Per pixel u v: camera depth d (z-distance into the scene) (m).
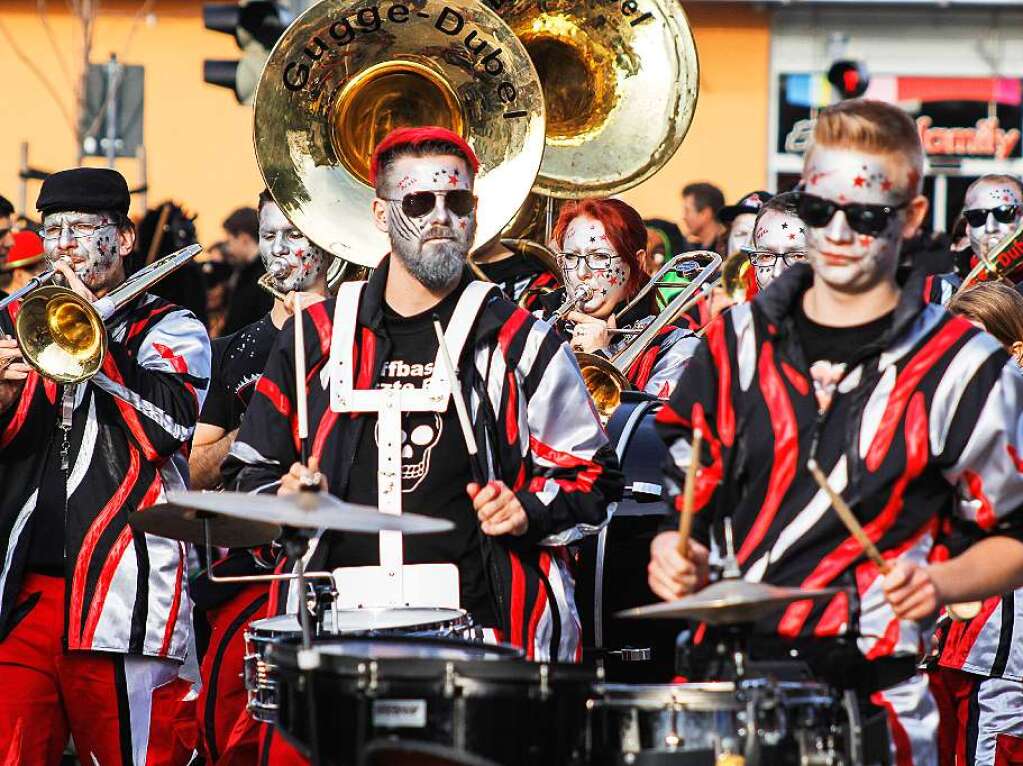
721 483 11.54
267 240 17.48
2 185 50.31
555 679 10.84
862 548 11.14
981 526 11.28
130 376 15.79
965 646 15.95
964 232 23.12
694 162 50.59
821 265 11.17
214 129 50.88
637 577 15.60
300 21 15.70
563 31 19.03
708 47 50.44
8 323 16.27
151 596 15.60
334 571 13.06
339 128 15.95
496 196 16.05
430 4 15.96
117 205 16.34
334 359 13.21
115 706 15.61
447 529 11.32
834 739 10.75
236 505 11.10
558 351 13.32
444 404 13.00
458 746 10.74
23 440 15.61
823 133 11.23
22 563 15.46
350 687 10.92
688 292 18.14
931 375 11.16
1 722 15.41
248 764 16.98
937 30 50.31
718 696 10.69
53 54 50.38
